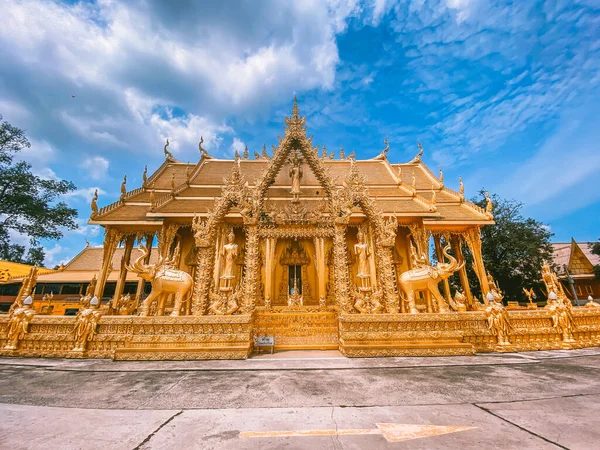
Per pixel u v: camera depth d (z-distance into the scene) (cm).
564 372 735
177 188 2138
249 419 453
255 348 1035
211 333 952
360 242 1186
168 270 1062
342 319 1002
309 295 1842
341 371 768
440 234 2323
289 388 617
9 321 978
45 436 393
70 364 850
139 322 957
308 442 374
